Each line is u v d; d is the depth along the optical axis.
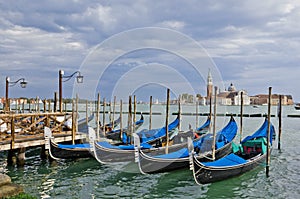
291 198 10.91
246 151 15.12
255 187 12.07
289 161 16.77
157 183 12.31
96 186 12.03
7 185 7.91
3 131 14.69
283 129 35.59
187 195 11.08
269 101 14.33
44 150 16.03
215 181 11.78
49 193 11.24
